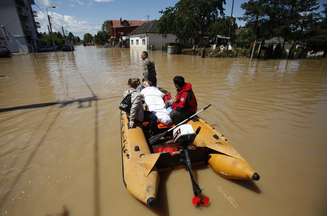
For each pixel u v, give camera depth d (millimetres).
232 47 25703
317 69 14734
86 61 19781
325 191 3260
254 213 2887
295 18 20062
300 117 6039
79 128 5410
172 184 3354
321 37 21078
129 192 3027
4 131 5281
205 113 6297
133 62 18641
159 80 10945
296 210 2930
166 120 4297
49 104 7230
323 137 4891
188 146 3664
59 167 3885
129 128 4074
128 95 4508
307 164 3922
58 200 3145
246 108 6734
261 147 4477
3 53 24266
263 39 21422
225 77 11609
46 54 28797
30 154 4289
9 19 30922
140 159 3193
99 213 2920
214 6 25203
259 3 20266
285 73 13039
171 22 27312
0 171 3783
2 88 9383
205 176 3498
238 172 3082
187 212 2904
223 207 2975
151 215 2881
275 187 3340
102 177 3617
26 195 3242
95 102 7395
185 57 22766
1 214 2920
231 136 4926
